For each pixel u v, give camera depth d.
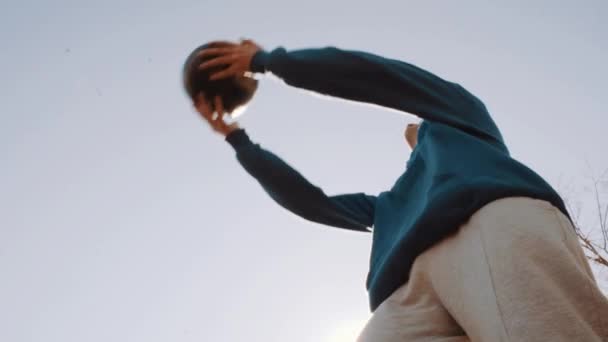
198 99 2.09
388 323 1.63
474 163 1.59
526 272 1.25
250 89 2.08
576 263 1.28
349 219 2.30
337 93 1.75
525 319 1.19
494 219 1.37
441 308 1.54
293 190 2.24
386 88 1.75
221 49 1.96
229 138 2.24
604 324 1.20
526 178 1.53
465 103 1.85
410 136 2.35
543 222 1.34
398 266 1.61
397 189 1.98
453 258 1.44
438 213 1.49
